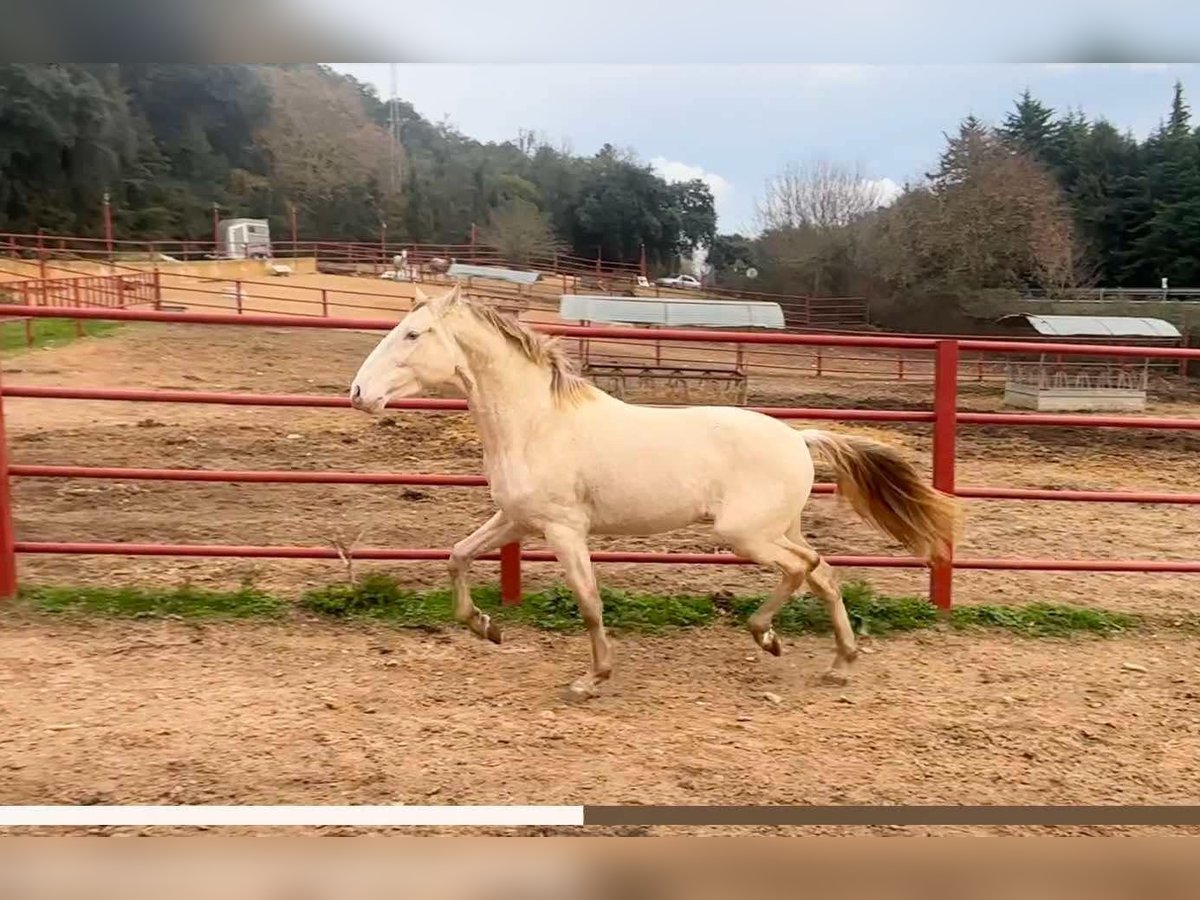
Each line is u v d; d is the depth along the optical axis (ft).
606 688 13.67
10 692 12.64
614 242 181.47
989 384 73.56
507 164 183.93
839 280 136.15
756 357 82.79
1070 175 128.77
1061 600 18.69
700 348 71.72
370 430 36.29
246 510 24.52
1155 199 118.62
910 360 86.99
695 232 190.19
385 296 79.71
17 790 10.21
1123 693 14.12
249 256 123.65
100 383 45.57
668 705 13.16
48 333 59.06
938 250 117.29
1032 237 113.91
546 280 132.36
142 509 24.20
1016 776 11.43
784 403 55.16
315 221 154.61
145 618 15.51
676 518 13.19
